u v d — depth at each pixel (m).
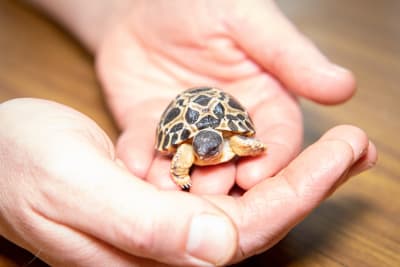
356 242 0.25
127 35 0.34
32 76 0.36
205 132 0.25
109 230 0.20
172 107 0.27
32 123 0.22
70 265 0.22
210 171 0.25
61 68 0.37
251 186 0.24
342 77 0.27
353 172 0.23
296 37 0.28
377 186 0.28
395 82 0.35
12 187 0.22
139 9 0.33
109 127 0.32
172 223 0.19
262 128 0.27
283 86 0.29
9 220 0.23
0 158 0.22
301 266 0.24
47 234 0.22
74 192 0.20
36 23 0.43
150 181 0.26
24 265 0.24
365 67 0.36
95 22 0.37
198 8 0.30
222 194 0.24
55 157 0.21
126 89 0.32
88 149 0.21
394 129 0.31
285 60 0.28
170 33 0.31
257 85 0.30
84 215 0.20
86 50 0.39
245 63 0.30
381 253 0.24
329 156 0.21
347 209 0.26
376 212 0.26
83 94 0.35
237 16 0.29
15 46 0.40
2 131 0.23
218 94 0.27
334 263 0.24
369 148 0.23
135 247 0.20
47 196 0.21
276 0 0.45
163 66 0.32
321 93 0.28
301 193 0.21
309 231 0.25
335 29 0.40
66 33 0.41
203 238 0.19
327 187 0.21
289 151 0.25
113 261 0.22
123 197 0.20
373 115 0.33
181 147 0.25
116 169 0.21
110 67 0.34
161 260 0.20
